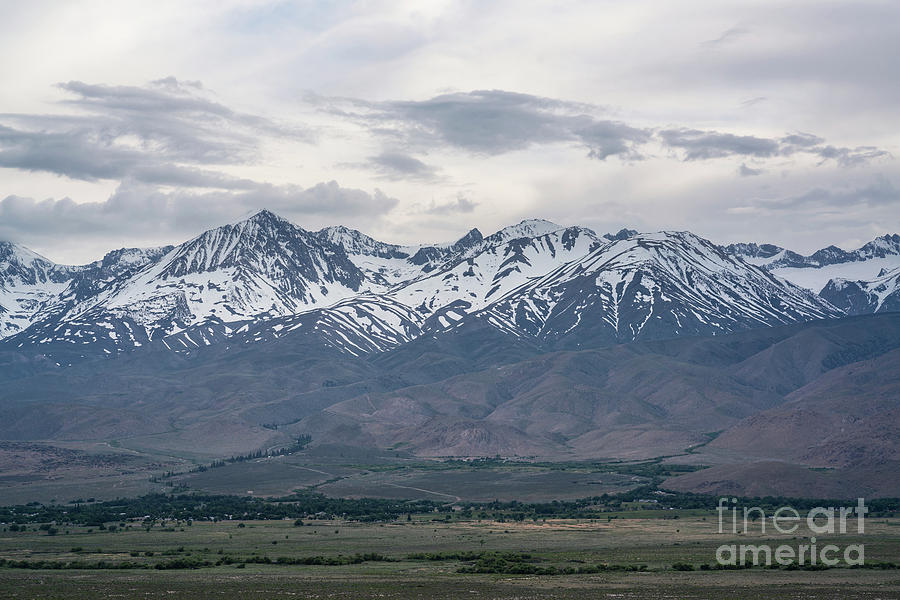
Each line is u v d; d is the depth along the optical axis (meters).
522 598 145.88
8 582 168.25
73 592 153.38
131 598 145.75
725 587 161.62
